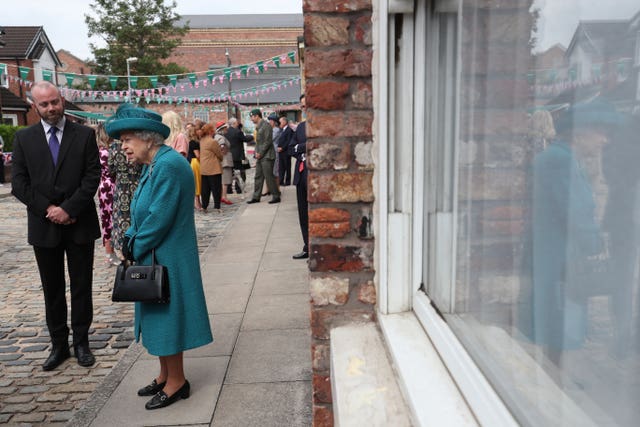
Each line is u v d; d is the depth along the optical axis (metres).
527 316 0.91
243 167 13.15
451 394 1.25
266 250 6.74
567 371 0.78
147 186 2.79
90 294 3.73
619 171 0.63
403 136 1.75
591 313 0.71
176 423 2.78
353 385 1.50
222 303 4.67
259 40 54.59
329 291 2.02
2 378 3.52
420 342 1.55
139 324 2.91
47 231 3.46
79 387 3.39
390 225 1.79
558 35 0.78
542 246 0.85
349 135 1.95
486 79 1.09
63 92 16.75
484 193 1.13
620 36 0.62
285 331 3.99
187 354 3.61
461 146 1.29
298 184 5.97
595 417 0.71
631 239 0.61
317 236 2.00
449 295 1.44
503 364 1.03
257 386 3.15
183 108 36.84
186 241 2.88
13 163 3.45
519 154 0.93
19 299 5.25
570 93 0.74
